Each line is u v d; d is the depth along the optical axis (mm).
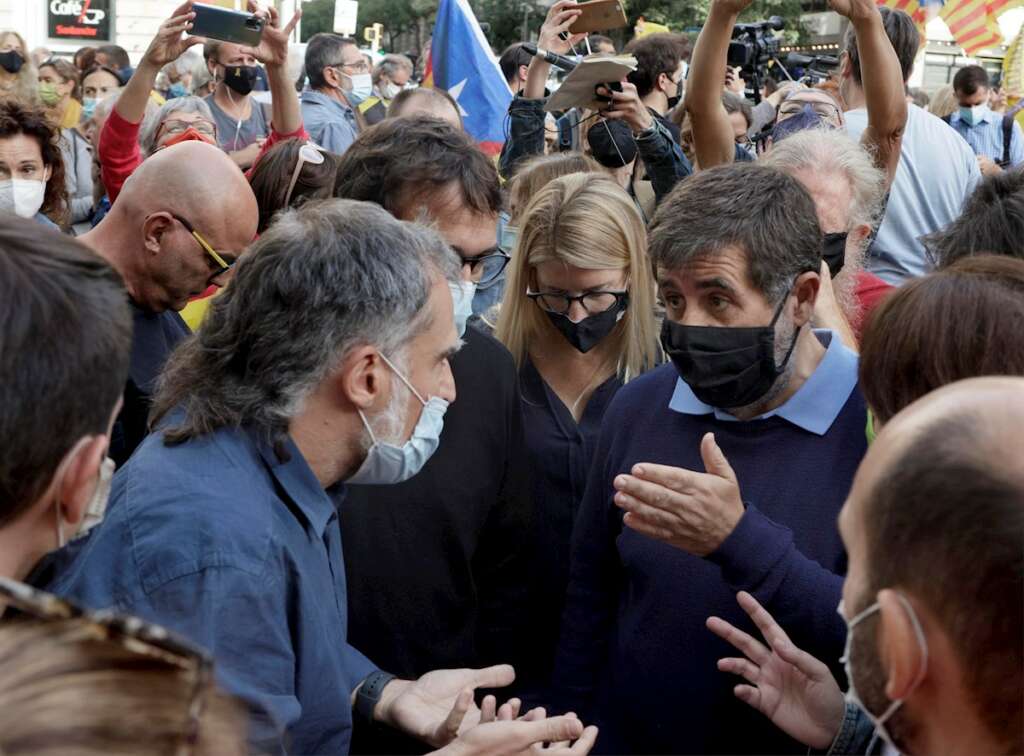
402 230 1784
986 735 1011
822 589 1827
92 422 1255
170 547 1557
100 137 4184
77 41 19672
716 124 3395
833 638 1832
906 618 1019
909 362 1550
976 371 1505
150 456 1687
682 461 2145
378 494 2295
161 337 2795
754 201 2016
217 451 1678
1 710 678
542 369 2898
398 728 1941
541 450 2801
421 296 1746
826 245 2604
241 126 6945
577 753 1777
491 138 6461
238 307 1735
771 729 1983
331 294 1684
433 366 1805
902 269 4453
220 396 1711
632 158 4230
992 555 957
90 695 696
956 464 985
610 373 2865
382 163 2539
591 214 2707
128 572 1560
